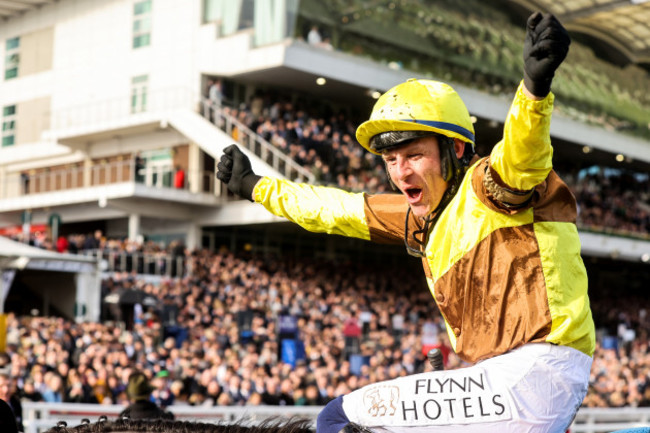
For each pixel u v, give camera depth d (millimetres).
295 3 22953
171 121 25312
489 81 27875
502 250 1779
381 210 2018
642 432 1966
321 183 22734
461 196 1822
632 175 39875
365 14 24375
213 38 25141
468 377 1719
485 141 31906
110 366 11375
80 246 21125
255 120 24453
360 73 24641
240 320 17594
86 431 1576
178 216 25500
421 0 25484
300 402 11883
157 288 19172
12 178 31500
